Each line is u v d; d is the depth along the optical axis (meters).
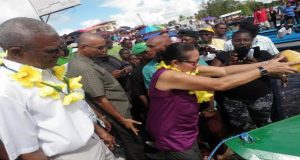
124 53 5.90
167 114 2.46
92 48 3.37
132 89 4.15
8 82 1.68
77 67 3.27
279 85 3.53
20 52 1.75
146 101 4.07
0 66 1.77
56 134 1.80
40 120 1.77
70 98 1.87
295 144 1.95
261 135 2.15
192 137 2.56
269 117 3.42
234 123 3.45
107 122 3.34
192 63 2.46
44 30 1.77
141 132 3.91
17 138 1.66
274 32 9.29
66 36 8.09
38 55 1.78
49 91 1.76
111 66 4.48
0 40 1.75
